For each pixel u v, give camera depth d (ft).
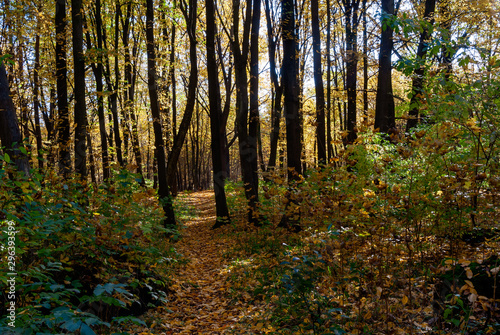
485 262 11.85
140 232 14.34
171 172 43.39
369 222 13.73
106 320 13.60
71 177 21.01
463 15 30.22
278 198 20.15
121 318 7.55
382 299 12.07
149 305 16.61
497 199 13.32
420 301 12.21
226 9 74.69
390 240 14.15
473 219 13.93
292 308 12.23
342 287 11.78
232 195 50.80
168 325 15.98
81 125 29.78
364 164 17.60
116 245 14.33
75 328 6.48
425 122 19.34
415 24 15.90
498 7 20.34
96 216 14.30
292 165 30.60
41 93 53.36
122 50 47.21
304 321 11.44
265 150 134.82
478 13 26.48
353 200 13.73
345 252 12.89
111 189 15.34
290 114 30.94
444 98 14.85
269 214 25.81
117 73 55.93
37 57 50.98
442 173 13.80
